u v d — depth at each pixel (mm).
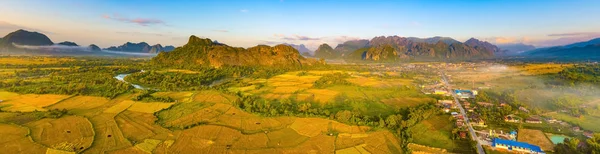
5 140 87938
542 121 116750
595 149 79500
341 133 99750
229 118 115562
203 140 91875
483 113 128750
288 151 85000
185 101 145500
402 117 120875
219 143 89625
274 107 133500
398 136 97438
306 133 99375
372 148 87938
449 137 99375
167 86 188500
